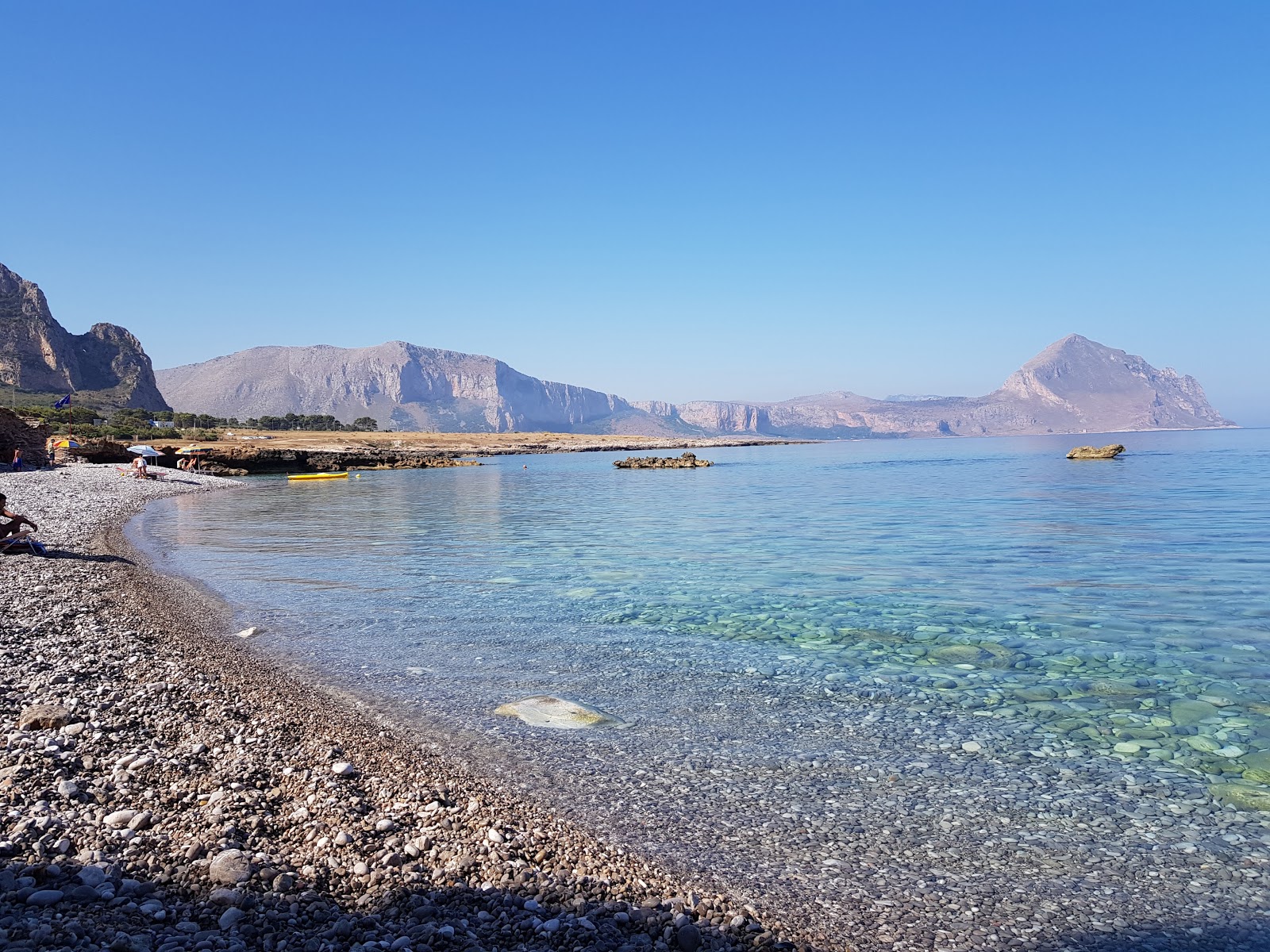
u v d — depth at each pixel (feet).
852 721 28.96
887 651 39.09
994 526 98.17
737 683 33.83
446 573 65.51
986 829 20.56
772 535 93.97
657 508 139.85
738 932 15.78
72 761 22.62
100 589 52.37
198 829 18.83
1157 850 19.31
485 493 188.55
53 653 35.19
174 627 43.16
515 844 19.21
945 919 16.47
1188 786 23.02
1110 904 16.94
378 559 74.49
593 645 40.57
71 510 112.68
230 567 68.44
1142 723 28.48
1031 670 35.55
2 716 26.32
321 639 41.91
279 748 25.02
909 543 83.56
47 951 13.09
